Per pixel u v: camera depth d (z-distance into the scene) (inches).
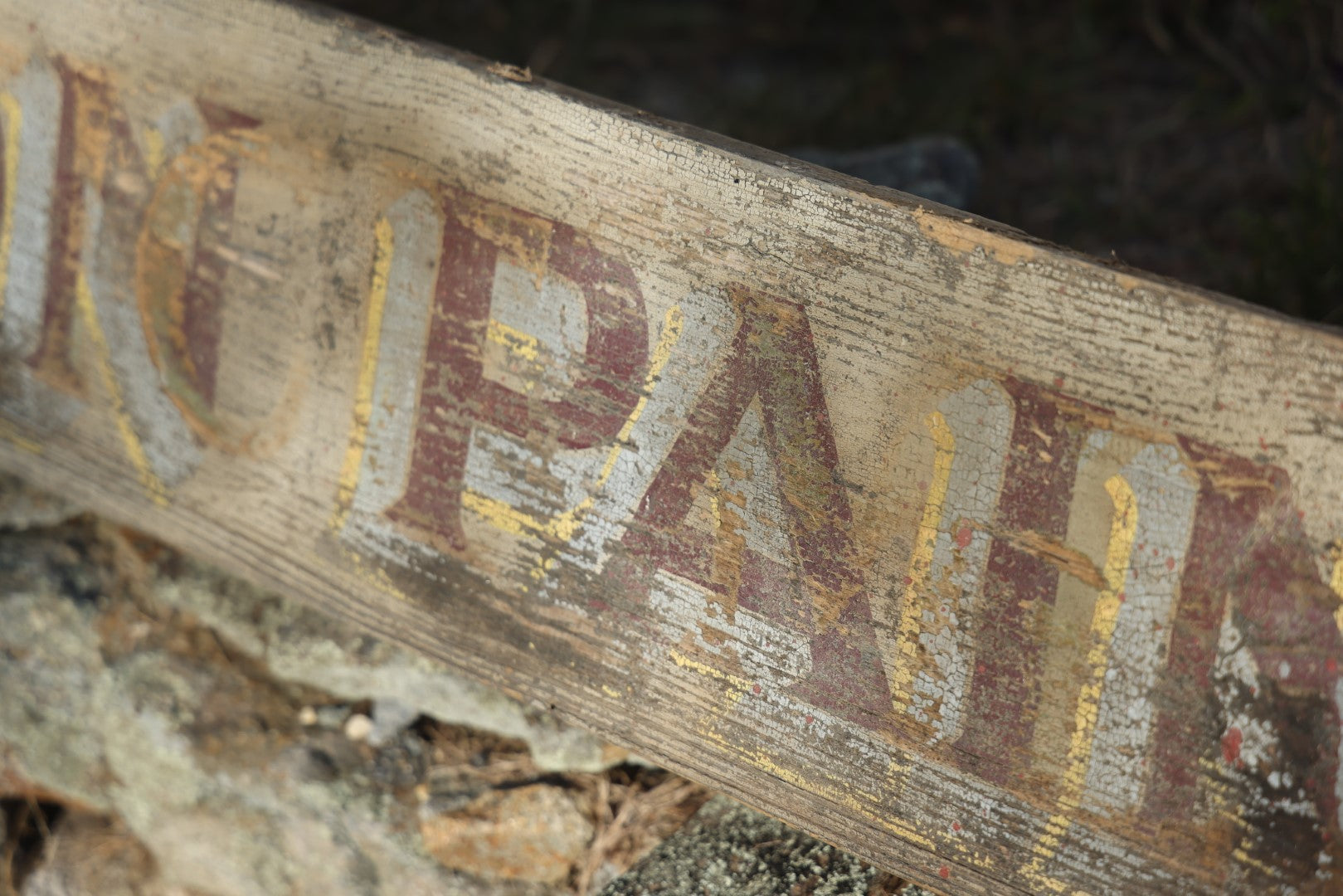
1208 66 53.6
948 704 34.9
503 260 36.6
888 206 34.3
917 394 34.5
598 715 37.2
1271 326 32.8
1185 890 34.0
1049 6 60.2
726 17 64.7
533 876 39.9
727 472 35.7
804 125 54.2
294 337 38.5
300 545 39.3
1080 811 34.4
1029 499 34.2
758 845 37.8
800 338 35.0
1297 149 48.6
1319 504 32.9
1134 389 33.5
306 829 41.1
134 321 39.9
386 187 37.3
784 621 35.7
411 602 38.5
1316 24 49.3
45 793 43.8
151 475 40.5
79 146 39.6
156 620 42.9
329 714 41.8
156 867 43.2
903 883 36.6
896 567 34.9
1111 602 33.9
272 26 37.7
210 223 38.8
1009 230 33.9
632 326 36.0
